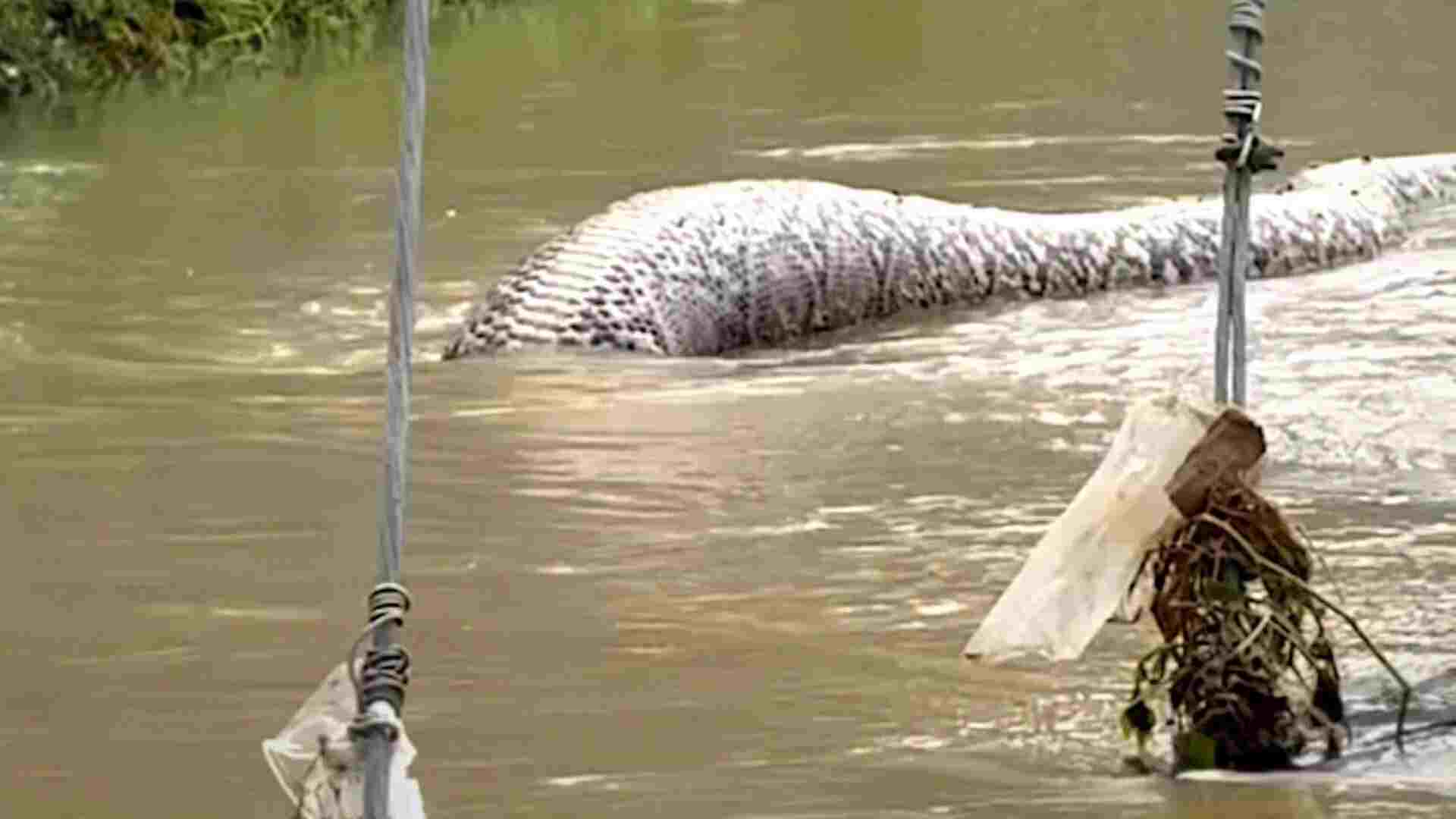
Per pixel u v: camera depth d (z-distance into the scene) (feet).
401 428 33.88
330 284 106.11
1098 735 48.85
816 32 209.77
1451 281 108.06
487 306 95.86
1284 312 99.86
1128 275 110.42
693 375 89.86
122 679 53.93
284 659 55.26
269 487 71.41
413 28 33.73
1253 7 48.62
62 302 101.81
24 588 61.00
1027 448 75.25
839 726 50.03
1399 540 63.21
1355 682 50.67
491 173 136.77
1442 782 45.57
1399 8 212.43
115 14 195.42
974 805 45.29
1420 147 146.61
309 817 34.14
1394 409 78.84
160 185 134.31
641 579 61.05
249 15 211.82
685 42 205.36
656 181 133.59
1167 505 47.50
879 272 105.19
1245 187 48.85
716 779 47.03
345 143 151.23
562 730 50.08
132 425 79.61
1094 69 180.86
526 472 72.43
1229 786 45.68
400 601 34.04
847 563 62.39
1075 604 47.57
